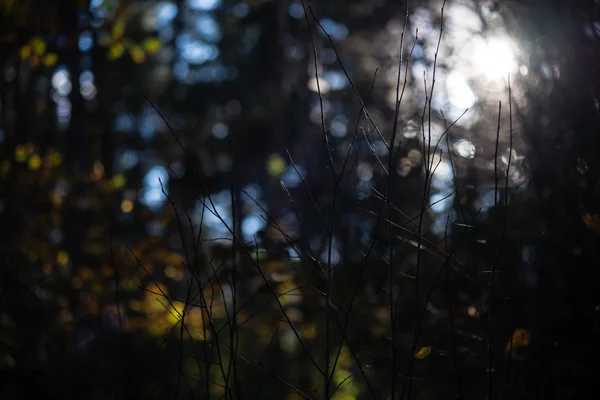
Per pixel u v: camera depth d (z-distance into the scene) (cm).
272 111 1858
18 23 816
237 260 562
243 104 2203
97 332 854
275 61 1858
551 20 443
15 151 860
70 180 906
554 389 420
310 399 347
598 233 417
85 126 1021
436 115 606
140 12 1992
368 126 377
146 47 873
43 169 867
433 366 468
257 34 2278
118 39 845
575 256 439
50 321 866
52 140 978
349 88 1293
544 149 446
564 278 442
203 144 2172
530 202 479
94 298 854
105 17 838
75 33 838
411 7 689
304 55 1605
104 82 1163
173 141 2091
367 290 561
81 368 856
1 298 838
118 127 1877
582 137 429
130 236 931
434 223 580
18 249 850
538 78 453
